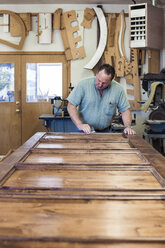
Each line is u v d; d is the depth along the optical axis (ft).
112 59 17.10
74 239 2.37
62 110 15.20
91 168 4.48
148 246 2.32
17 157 5.06
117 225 2.67
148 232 2.54
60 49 17.40
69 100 9.10
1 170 4.24
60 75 17.57
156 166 4.60
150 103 13.07
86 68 16.89
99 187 3.67
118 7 17.07
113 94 9.07
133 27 12.34
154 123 11.88
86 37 17.24
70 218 2.80
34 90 17.74
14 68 17.58
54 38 17.35
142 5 11.99
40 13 16.97
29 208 3.02
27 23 17.06
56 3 17.01
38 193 3.37
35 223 2.69
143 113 17.31
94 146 6.31
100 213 2.92
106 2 16.76
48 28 17.06
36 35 17.30
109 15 16.85
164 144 16.24
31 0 16.42
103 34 16.75
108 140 6.95
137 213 2.94
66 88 17.58
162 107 12.66
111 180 3.97
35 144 6.36
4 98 17.76
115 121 13.41
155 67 17.06
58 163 4.65
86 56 17.35
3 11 16.98
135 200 3.27
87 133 8.15
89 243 2.35
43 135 7.67
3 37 17.33
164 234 2.51
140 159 5.09
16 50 17.46
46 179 3.99
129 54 17.28
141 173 4.33
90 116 9.31
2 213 2.89
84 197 3.28
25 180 3.94
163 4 16.48
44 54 17.42
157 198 3.28
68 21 17.02
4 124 17.80
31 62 17.53
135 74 17.06
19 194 3.32
